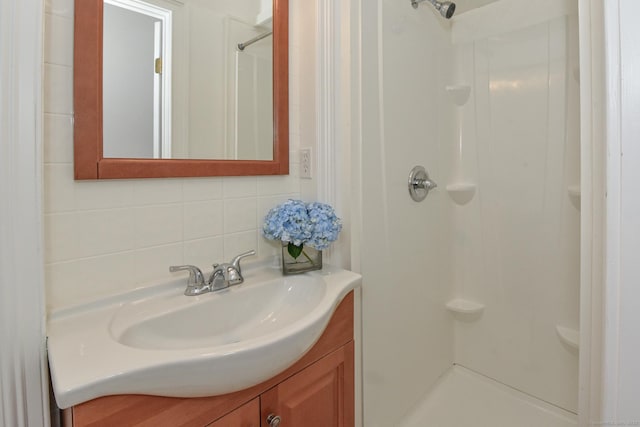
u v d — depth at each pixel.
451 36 1.77
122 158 0.85
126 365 0.57
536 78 1.54
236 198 1.08
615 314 0.43
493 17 1.65
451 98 1.76
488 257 1.73
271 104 1.17
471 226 1.78
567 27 1.45
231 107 1.07
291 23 1.22
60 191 0.76
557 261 1.52
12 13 0.62
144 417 0.60
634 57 0.40
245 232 1.11
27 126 0.64
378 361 1.34
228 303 0.92
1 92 0.61
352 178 1.18
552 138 1.51
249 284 0.99
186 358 0.59
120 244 0.86
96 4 0.79
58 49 0.75
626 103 0.41
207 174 1.00
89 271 0.81
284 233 1.02
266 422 0.79
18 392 0.65
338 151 1.18
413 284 1.53
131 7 0.86
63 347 0.63
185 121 0.97
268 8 1.15
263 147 1.15
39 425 0.67
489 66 1.67
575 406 1.48
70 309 0.77
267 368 0.68
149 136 0.90
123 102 0.85
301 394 0.88
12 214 0.63
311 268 1.11
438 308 1.72
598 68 0.44
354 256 1.21
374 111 1.27
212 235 1.03
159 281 0.91
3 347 0.63
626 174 0.41
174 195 0.95
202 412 0.68
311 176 1.22
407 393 1.52
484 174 1.73
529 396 1.62
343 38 1.16
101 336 0.68
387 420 1.40
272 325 0.96
